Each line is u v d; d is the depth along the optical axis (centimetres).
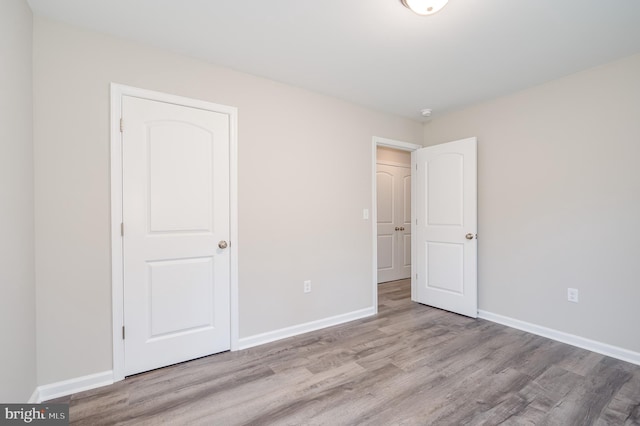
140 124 203
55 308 178
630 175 221
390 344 252
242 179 245
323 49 212
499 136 300
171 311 215
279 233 264
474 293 311
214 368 212
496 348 244
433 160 348
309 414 163
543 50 213
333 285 299
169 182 213
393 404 172
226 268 238
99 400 175
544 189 268
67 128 181
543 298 269
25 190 159
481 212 315
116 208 194
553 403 172
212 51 215
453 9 168
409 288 445
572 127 250
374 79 259
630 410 166
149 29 189
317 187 288
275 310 263
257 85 252
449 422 157
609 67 231
